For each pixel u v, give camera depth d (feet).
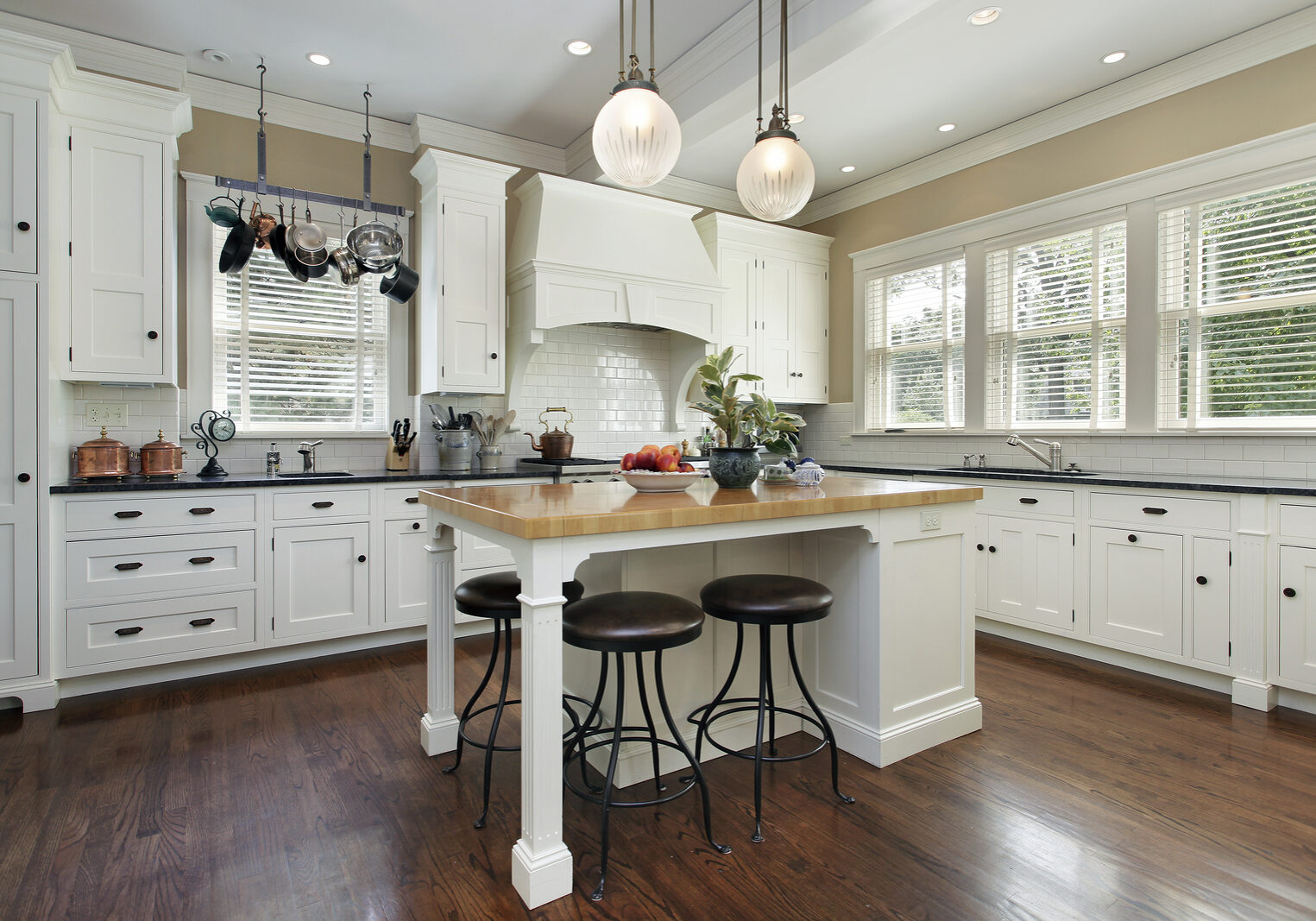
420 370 13.37
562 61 11.60
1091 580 10.66
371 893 5.21
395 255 10.73
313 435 12.67
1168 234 11.48
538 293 12.94
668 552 7.21
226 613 10.14
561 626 5.25
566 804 6.57
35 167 8.71
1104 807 6.41
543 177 13.28
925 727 7.63
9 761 7.34
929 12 9.83
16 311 8.66
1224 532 9.17
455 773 7.14
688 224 15.11
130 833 5.98
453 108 13.12
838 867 5.53
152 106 9.92
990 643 11.77
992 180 14.14
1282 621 8.67
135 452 10.83
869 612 7.34
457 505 6.33
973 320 14.47
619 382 15.89
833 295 17.78
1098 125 12.39
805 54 9.73
